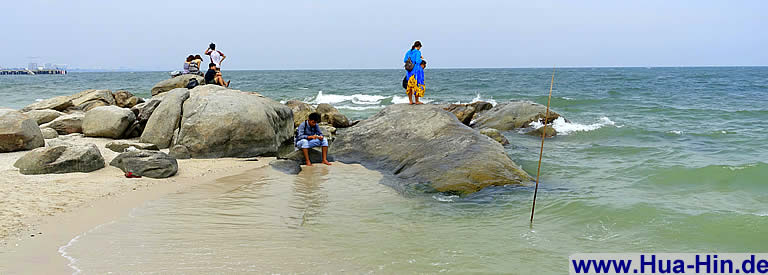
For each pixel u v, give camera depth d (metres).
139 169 8.81
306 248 5.64
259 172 9.88
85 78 85.69
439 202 7.86
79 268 4.91
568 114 22.66
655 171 10.08
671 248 5.89
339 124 17.09
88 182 8.19
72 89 42.38
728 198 8.09
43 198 7.15
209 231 6.16
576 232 6.44
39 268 4.89
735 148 13.29
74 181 8.19
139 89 41.84
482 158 9.30
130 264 5.04
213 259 5.23
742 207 7.56
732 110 23.66
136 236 5.89
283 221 6.68
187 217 6.72
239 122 11.34
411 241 5.98
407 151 10.88
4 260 5.06
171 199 7.62
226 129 11.25
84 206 6.95
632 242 6.07
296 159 11.04
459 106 18.69
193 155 11.17
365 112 24.25
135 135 13.32
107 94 17.89
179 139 11.31
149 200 7.49
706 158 11.73
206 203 7.46
